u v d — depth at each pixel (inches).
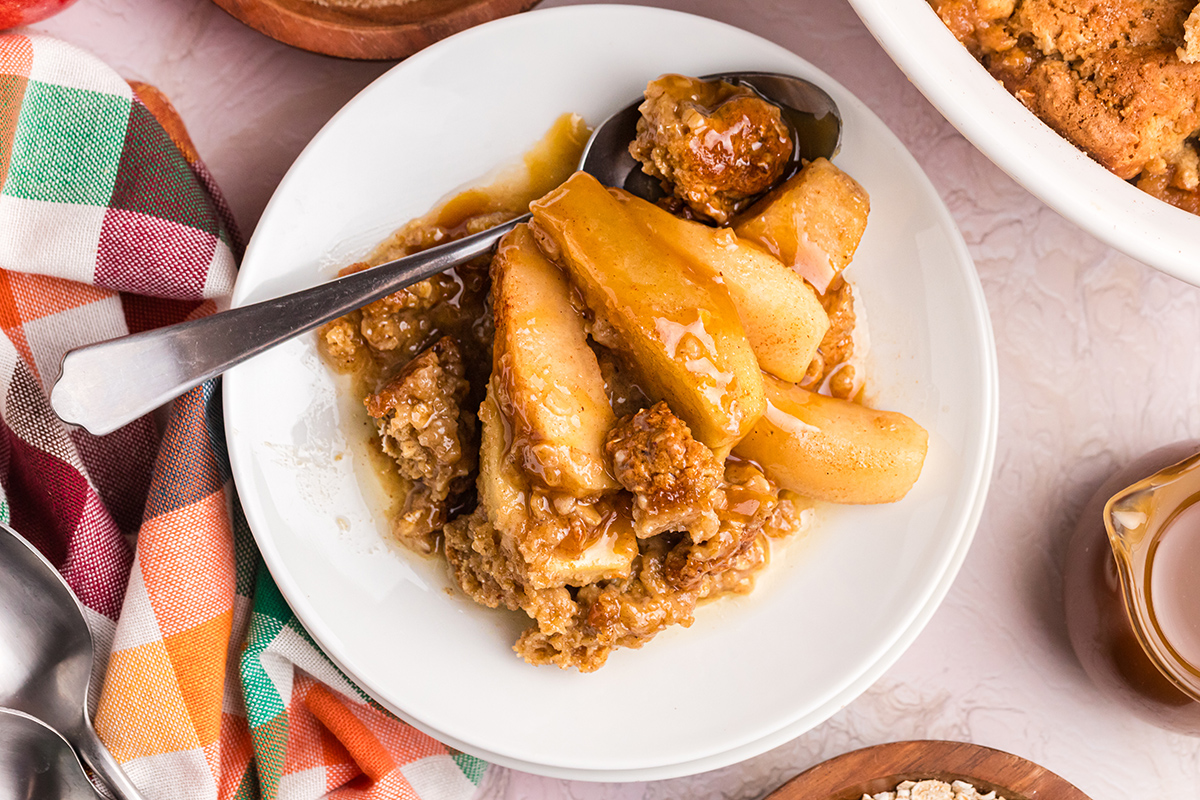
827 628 23.4
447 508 23.0
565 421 21.8
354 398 23.1
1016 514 24.8
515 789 24.3
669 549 22.8
